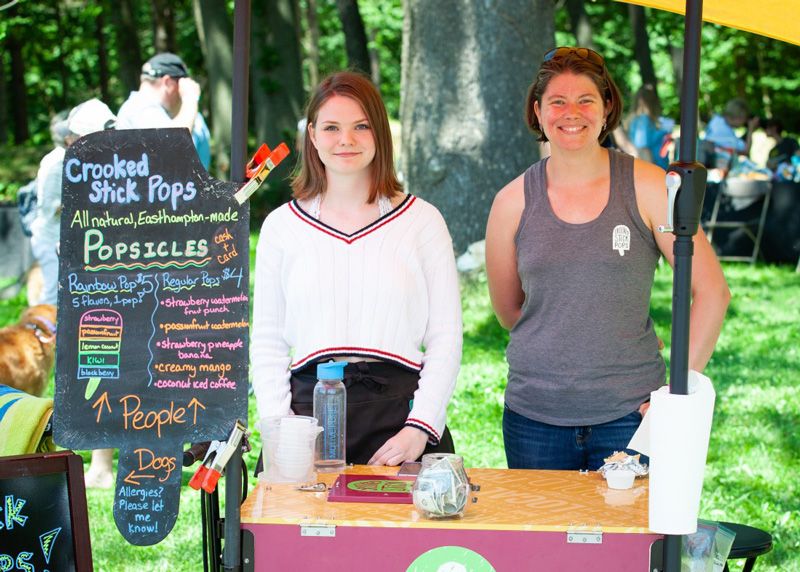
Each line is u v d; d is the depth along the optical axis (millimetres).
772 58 28938
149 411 2562
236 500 2525
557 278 3189
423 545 2490
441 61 9711
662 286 11180
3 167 19094
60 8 25391
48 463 2693
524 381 3297
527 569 2486
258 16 17156
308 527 2500
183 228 2562
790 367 8219
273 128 17156
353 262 3023
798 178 14555
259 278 3125
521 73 9633
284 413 3035
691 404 2422
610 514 2580
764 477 5770
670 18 23250
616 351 3180
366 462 3043
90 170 2578
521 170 9688
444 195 9742
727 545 2859
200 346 2559
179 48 25250
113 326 2580
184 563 4539
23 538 2662
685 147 2477
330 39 30438
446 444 3168
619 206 3160
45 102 31297
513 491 2783
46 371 4863
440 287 3125
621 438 3203
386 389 3033
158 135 2559
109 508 5098
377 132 3033
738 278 11945
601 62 3180
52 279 5695
